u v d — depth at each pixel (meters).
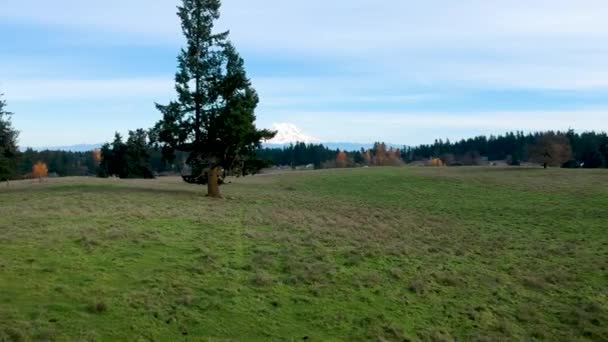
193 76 38.69
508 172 83.31
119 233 19.47
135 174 81.75
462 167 96.06
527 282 17.94
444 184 67.56
